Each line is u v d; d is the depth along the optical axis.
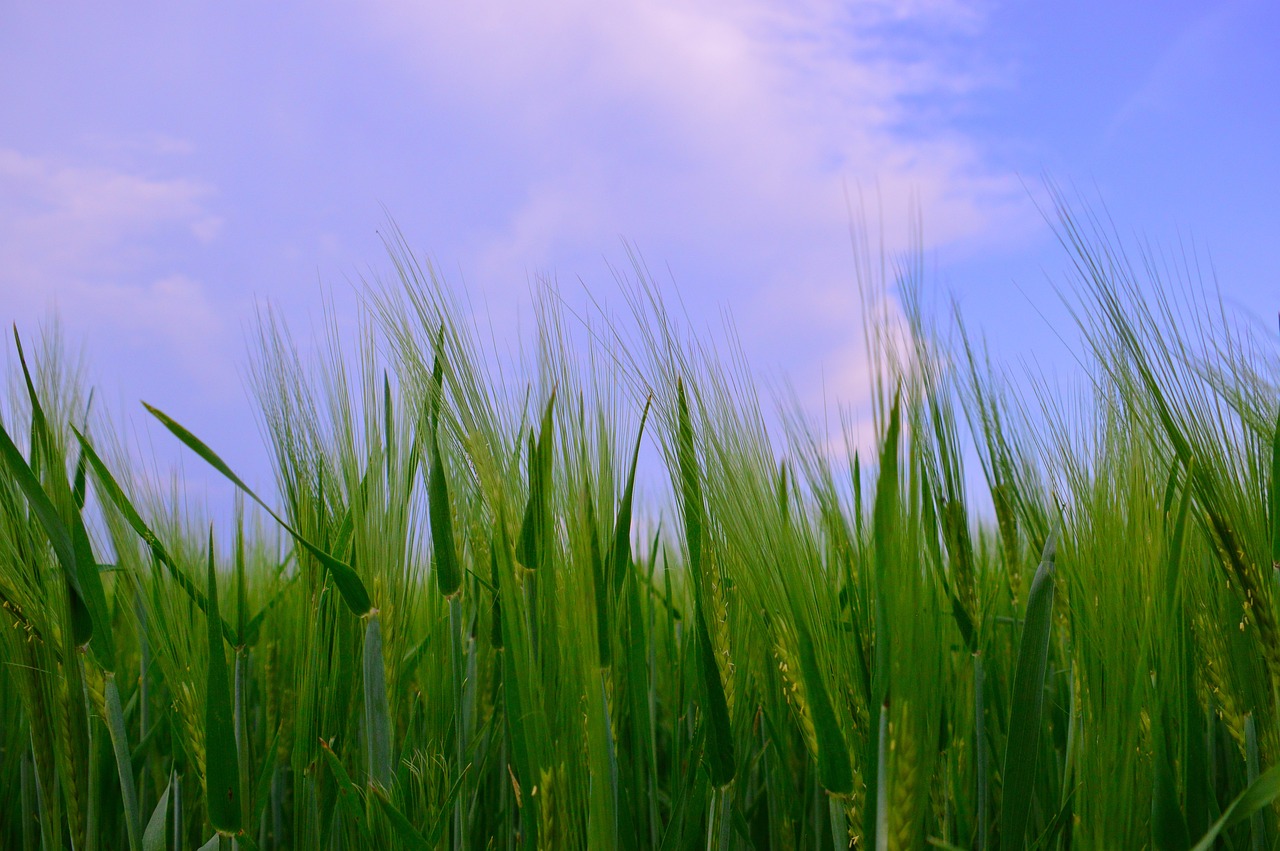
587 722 0.70
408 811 0.78
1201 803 0.73
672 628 0.90
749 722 0.81
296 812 0.81
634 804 0.74
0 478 0.78
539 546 0.74
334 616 0.82
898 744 0.64
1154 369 0.75
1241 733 0.75
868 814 0.65
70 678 0.76
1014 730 0.68
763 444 0.73
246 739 0.80
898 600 0.64
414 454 0.80
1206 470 0.73
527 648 0.72
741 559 0.72
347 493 0.80
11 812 0.88
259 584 1.01
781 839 0.83
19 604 0.76
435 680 0.81
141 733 0.86
